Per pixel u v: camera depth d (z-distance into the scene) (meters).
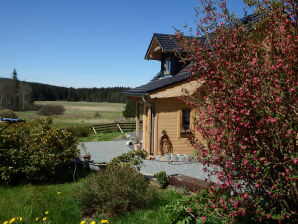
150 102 14.03
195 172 10.26
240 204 4.51
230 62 4.46
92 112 75.81
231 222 4.43
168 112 13.64
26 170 9.19
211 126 4.46
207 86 4.92
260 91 4.07
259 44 4.85
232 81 4.25
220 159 4.28
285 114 3.97
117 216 6.25
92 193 6.63
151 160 12.94
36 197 7.61
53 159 9.52
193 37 5.30
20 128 9.94
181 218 5.39
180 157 12.63
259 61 4.41
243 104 4.04
